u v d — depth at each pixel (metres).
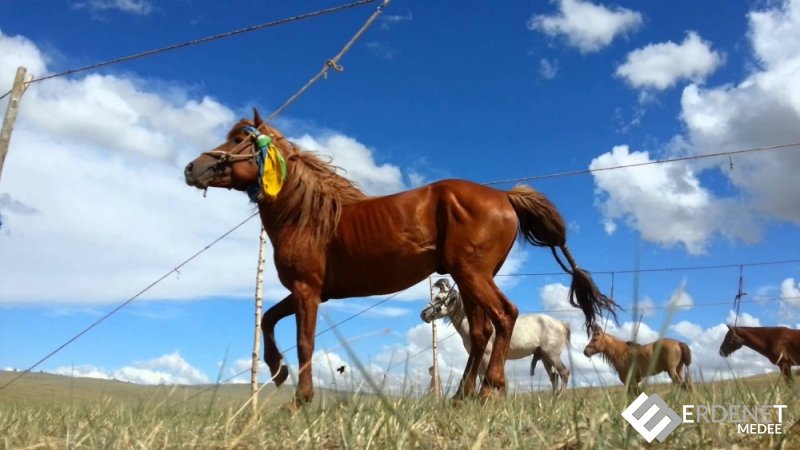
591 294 6.62
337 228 6.04
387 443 3.38
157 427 3.84
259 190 6.02
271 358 6.14
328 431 3.98
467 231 6.02
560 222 6.56
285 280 6.03
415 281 6.27
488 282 6.02
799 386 4.82
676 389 4.52
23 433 4.45
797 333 17.55
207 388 4.77
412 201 6.14
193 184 6.02
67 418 4.94
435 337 13.47
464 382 6.06
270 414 4.39
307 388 5.51
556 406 4.66
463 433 3.75
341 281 6.11
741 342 18.00
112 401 5.34
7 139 8.91
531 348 15.00
